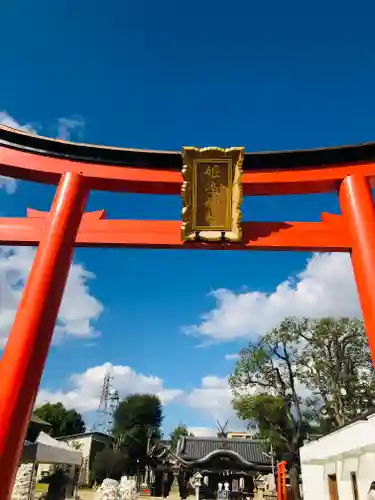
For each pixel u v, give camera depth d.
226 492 27.06
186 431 50.88
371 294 6.12
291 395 26.53
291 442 26.05
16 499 15.08
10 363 5.50
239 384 27.28
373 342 5.76
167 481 33.84
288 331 26.06
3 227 7.10
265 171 8.09
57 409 46.00
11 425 5.09
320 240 7.10
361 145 7.86
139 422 43.22
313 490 17.03
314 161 7.98
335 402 24.47
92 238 7.23
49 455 14.33
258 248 7.23
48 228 7.12
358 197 7.32
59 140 8.17
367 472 11.30
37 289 6.31
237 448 33.88
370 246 6.64
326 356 25.56
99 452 37.81
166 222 7.52
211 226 7.32
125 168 8.23
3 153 8.18
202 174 7.39
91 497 25.23
